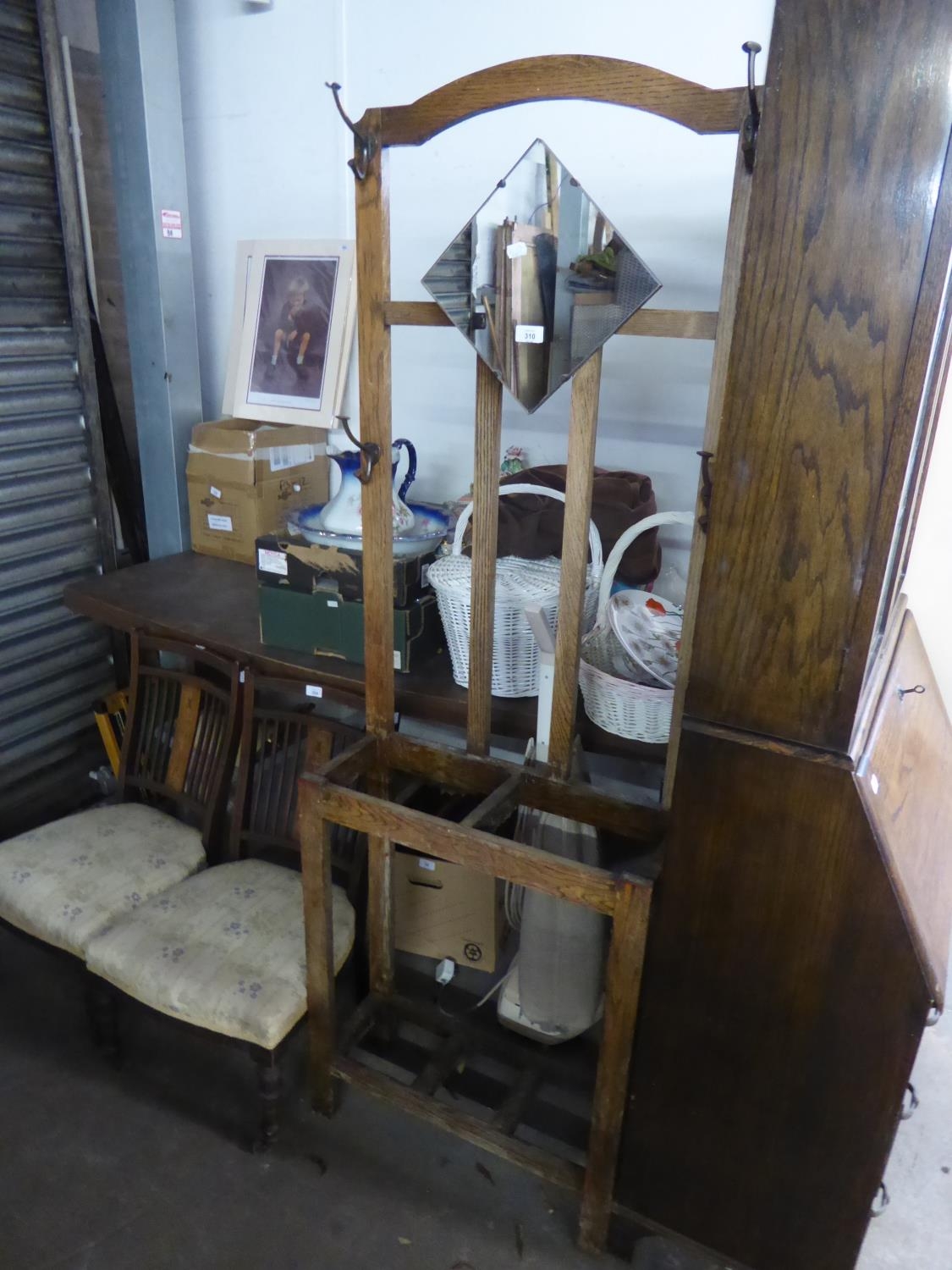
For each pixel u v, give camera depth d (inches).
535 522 71.1
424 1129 68.2
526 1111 67.0
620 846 70.3
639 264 44.9
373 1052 74.5
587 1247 59.1
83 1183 63.0
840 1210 49.3
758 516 40.7
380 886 68.6
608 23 74.0
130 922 66.6
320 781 57.3
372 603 59.9
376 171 49.9
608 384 82.2
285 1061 73.7
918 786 53.7
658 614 65.6
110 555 105.7
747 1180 51.6
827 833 43.1
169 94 93.4
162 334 98.5
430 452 95.3
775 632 41.9
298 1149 66.0
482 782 61.2
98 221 111.8
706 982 48.4
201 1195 62.4
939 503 80.3
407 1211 61.9
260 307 99.3
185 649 80.4
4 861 71.9
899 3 32.7
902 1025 43.9
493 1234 60.6
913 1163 66.0
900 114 33.8
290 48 89.7
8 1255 58.0
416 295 91.0
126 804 83.2
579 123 77.5
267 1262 58.2
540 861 50.5
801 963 45.5
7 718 99.2
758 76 69.9
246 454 93.5
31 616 99.1
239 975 62.2
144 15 89.0
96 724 109.0
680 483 81.9
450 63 82.0
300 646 75.4
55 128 89.8
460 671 69.2
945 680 85.0
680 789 45.8
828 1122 47.8
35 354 93.2
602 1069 52.9
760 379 39.0
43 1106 68.9
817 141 35.4
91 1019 71.5
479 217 48.0
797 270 37.1
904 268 35.2
